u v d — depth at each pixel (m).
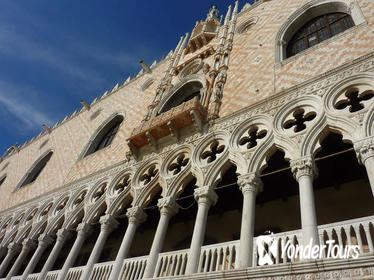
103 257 18.27
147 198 14.09
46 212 20.22
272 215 13.95
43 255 21.06
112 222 14.60
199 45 24.58
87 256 19.11
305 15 17.27
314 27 16.64
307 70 13.30
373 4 13.69
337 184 13.14
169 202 12.50
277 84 13.94
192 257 9.70
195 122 14.63
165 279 9.49
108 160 19.73
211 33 24.44
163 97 21.00
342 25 15.08
